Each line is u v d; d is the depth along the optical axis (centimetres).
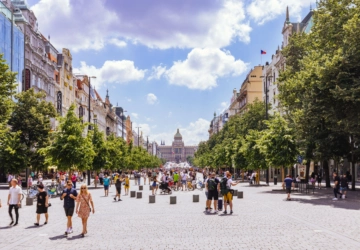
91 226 1752
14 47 5922
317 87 3123
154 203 2973
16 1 7256
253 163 5388
